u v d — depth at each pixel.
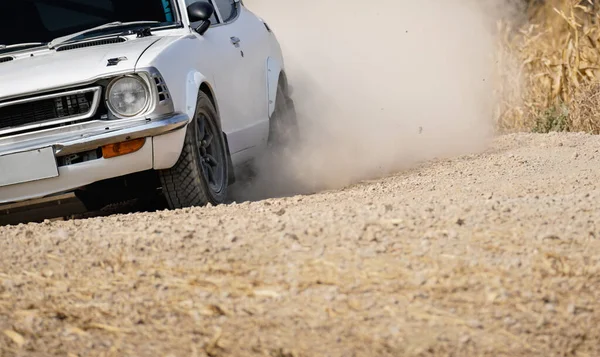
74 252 14.90
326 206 17.88
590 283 12.31
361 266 12.89
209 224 15.60
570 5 37.94
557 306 11.88
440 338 11.23
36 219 20.75
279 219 15.40
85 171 19.44
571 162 24.58
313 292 12.38
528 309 11.79
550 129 35.47
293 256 13.45
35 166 19.30
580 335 11.35
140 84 19.64
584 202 15.70
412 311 11.79
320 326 11.61
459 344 11.13
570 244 13.38
